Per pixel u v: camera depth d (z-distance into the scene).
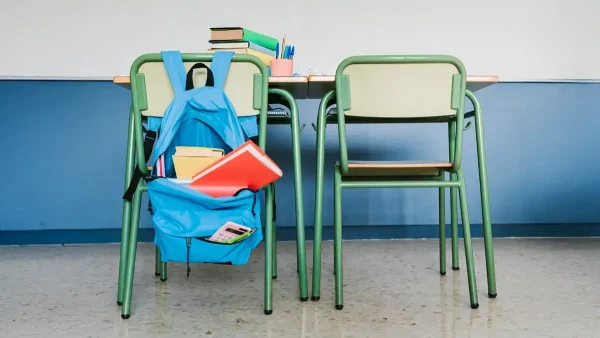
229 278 2.01
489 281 1.71
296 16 2.76
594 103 2.80
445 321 1.48
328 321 1.49
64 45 2.70
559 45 2.79
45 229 2.72
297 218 1.70
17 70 2.69
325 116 1.72
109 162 2.72
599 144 2.81
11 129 2.69
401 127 2.78
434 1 2.78
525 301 1.67
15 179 2.70
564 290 1.80
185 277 2.02
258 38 2.02
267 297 1.57
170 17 2.74
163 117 1.49
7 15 2.68
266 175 1.45
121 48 2.73
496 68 2.79
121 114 2.72
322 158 1.71
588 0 2.78
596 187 2.82
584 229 2.87
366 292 1.79
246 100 1.54
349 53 2.78
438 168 1.81
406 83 1.56
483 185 1.71
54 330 1.43
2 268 2.21
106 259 2.39
